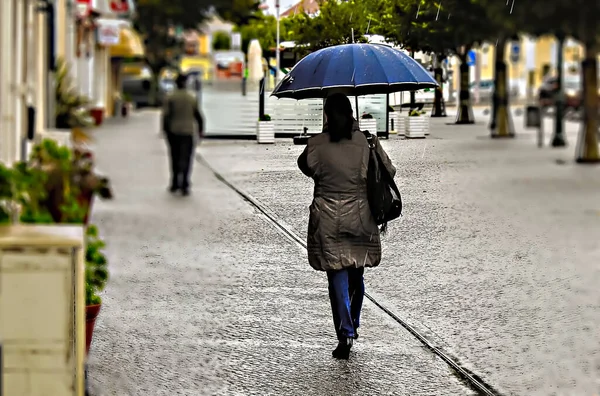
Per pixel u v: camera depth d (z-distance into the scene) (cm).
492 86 3450
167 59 7931
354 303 949
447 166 1181
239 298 1136
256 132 1272
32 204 820
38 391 600
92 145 3747
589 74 2861
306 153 902
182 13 7325
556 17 2591
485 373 871
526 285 1203
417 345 959
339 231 892
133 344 957
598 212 1797
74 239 601
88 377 855
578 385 834
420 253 1352
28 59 2286
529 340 972
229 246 1396
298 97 1027
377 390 827
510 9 2408
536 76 7200
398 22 1091
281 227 1174
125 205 1920
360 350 944
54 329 598
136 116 6475
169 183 2342
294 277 1229
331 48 981
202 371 875
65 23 3903
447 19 1145
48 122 2783
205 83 2403
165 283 1209
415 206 1273
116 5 5572
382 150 902
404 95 1104
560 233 1562
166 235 1530
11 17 1967
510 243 1448
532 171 2556
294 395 813
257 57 1434
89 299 857
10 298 595
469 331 1005
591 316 1060
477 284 1203
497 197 1914
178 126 2116
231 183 1828
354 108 1079
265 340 974
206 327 1019
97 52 5775
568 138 3850
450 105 1219
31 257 595
